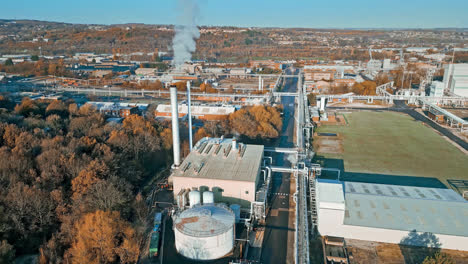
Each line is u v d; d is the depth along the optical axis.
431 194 87.75
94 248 69.94
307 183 106.44
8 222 74.12
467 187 113.81
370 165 132.50
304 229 77.88
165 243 79.19
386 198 85.12
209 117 183.38
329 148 152.75
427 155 144.38
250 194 89.00
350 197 85.69
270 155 137.50
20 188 80.19
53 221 80.06
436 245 77.00
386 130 182.38
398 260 73.75
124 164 105.06
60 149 102.12
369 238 80.12
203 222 75.31
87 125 138.38
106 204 81.62
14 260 68.00
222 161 100.25
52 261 67.69
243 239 80.44
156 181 109.81
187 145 125.81
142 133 125.50
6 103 186.62
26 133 112.00
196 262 73.19
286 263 73.31
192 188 92.19
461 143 161.62
